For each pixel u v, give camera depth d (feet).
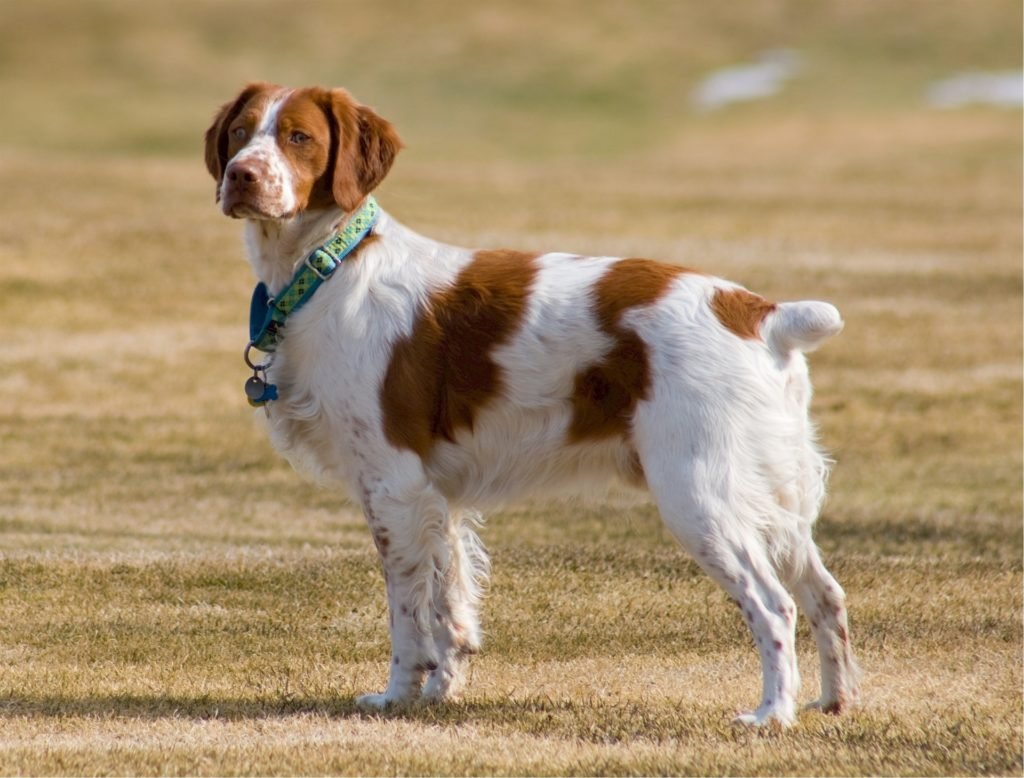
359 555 40.50
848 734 25.43
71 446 59.31
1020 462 58.44
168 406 65.21
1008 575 38.96
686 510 25.52
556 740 25.35
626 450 26.63
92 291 80.59
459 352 26.78
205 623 34.30
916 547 44.45
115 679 29.84
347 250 27.20
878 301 82.02
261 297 27.84
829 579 27.17
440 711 27.35
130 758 23.68
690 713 27.43
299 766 23.27
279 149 26.78
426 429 26.94
